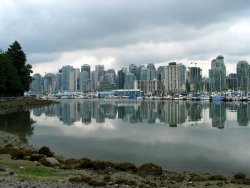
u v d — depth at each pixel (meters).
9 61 148.25
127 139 53.97
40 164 28.92
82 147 46.19
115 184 23.42
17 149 35.75
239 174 28.98
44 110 131.12
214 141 52.09
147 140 52.81
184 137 56.44
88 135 59.03
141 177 27.19
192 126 74.38
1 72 137.75
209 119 92.38
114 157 39.28
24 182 22.19
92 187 22.27
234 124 78.75
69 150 43.81
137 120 90.38
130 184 23.70
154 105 179.25
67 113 116.81
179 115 107.19
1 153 34.19
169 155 40.69
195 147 46.44
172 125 76.94
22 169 26.22
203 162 36.88
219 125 76.50
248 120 88.50
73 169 28.25
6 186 20.95
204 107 154.62
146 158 38.75
